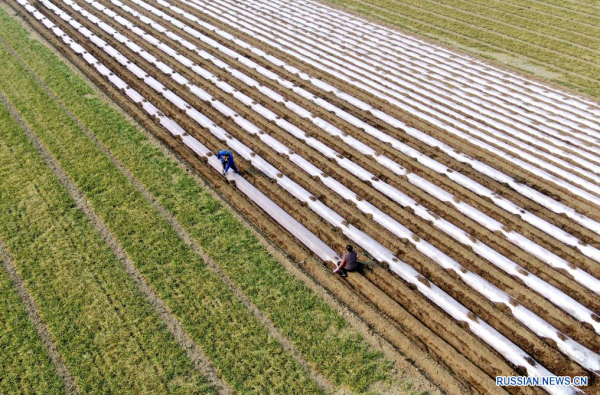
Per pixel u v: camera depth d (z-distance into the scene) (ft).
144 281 41.98
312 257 44.70
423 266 43.47
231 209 49.98
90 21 92.73
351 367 35.76
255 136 60.90
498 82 78.84
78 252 44.37
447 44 94.63
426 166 56.90
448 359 36.29
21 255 43.96
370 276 42.91
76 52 79.61
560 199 52.49
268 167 55.11
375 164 56.90
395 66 81.97
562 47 93.97
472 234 47.67
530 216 49.19
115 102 67.21
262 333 37.93
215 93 69.77
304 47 86.63
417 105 69.36
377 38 94.07
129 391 34.17
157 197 50.93
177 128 61.21
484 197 52.19
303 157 57.82
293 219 48.29
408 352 37.04
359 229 48.03
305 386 34.53
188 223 47.70
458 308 39.19
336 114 66.23
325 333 38.06
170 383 34.65
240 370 35.47
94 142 58.75
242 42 86.17
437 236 46.83
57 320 38.55
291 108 66.85
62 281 41.68
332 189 52.75
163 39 86.74
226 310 39.58
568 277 43.01
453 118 66.95
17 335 37.50
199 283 41.75
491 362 35.70
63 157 55.98
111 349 36.70
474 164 56.59
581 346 36.22
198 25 93.91
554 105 72.59
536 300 40.42
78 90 69.15
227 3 107.86
